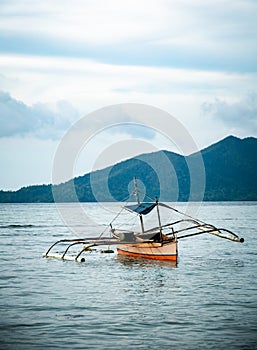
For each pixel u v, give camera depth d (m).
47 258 43.31
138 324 21.56
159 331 20.59
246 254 46.19
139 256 41.97
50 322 21.84
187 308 24.38
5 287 29.92
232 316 22.84
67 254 45.69
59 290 28.92
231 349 18.47
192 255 45.41
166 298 26.62
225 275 33.84
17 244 56.47
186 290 28.78
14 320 22.14
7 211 173.62
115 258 42.66
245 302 25.61
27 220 111.19
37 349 18.45
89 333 20.31
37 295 27.50
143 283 30.98
